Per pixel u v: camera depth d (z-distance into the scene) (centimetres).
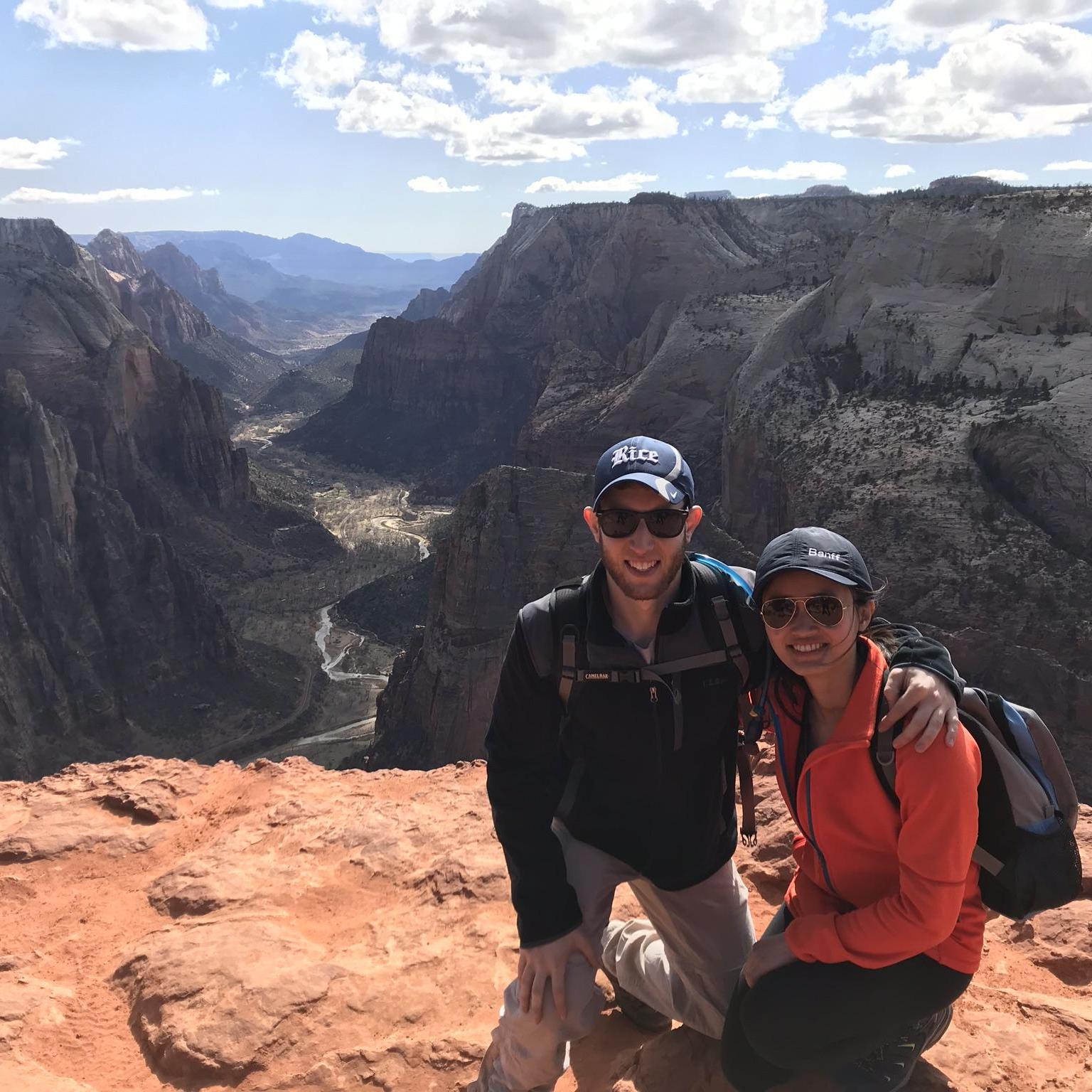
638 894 486
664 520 399
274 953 612
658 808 446
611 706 424
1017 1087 451
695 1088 459
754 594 391
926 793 360
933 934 370
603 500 409
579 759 455
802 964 405
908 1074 426
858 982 395
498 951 609
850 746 377
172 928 665
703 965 476
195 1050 526
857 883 405
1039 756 386
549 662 430
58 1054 547
